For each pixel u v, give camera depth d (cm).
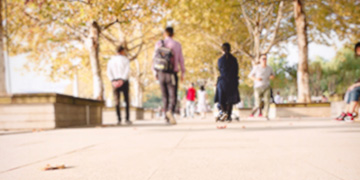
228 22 1708
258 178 175
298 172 188
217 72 3012
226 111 855
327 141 349
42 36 1382
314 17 1952
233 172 193
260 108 1053
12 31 1269
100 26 1274
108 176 190
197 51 2655
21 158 275
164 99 817
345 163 214
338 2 1777
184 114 2267
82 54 1568
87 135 527
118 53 930
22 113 753
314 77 5100
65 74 1546
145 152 294
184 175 188
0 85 763
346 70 4731
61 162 247
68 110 844
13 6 1192
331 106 1559
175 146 337
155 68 788
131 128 715
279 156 250
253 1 1845
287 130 528
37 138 483
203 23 1711
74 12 964
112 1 888
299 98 1566
